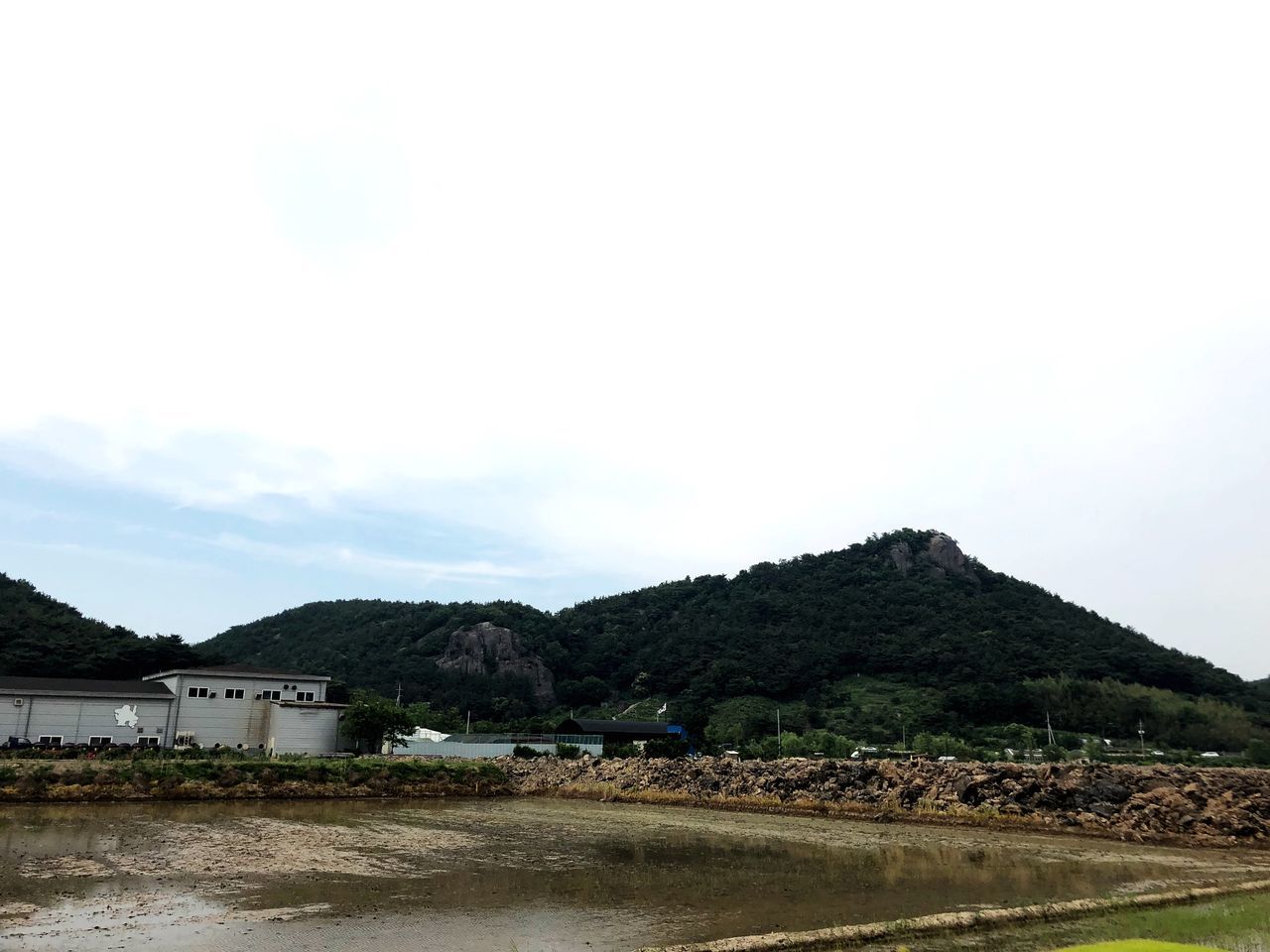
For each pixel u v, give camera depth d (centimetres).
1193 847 3147
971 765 4272
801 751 9225
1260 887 2239
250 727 7088
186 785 4628
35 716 6216
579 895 2081
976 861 2723
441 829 3503
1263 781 3653
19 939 1573
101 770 4512
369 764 5362
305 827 3431
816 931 1630
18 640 9419
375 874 2362
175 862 2489
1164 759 9050
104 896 1972
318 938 1622
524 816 4103
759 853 2888
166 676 7144
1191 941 1528
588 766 5869
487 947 1567
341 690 10462
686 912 1888
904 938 1622
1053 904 1884
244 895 2019
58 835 3006
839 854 2873
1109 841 3291
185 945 1558
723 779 4981
